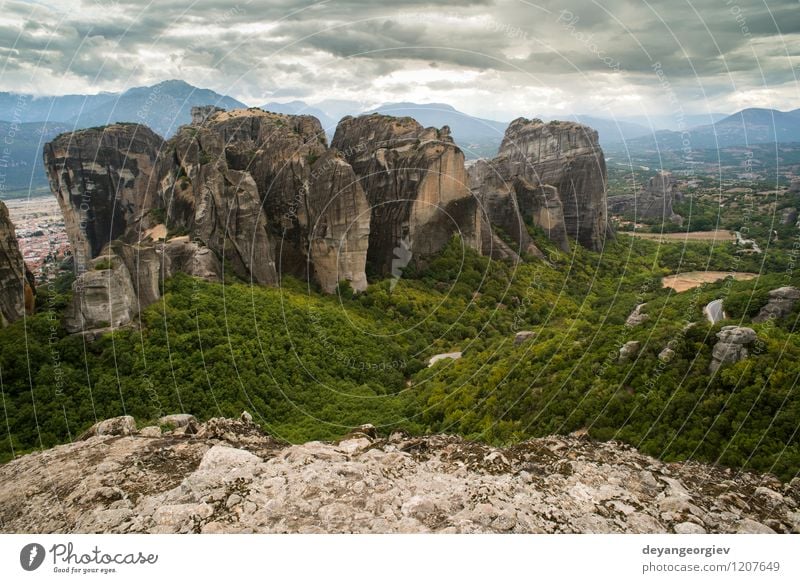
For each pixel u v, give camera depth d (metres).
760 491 17.00
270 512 13.70
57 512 14.67
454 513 13.90
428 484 15.30
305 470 15.36
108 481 15.86
